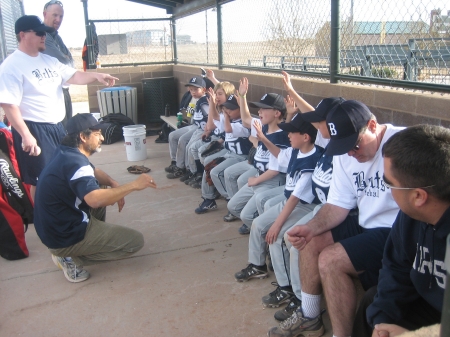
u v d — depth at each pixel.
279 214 2.94
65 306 2.91
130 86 8.67
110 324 2.70
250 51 5.38
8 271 3.40
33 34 3.79
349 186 2.36
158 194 4.96
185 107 6.54
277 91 4.51
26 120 3.91
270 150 3.32
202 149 4.67
